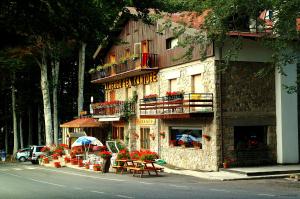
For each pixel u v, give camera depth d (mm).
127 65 36156
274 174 24406
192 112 26938
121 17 10641
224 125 27125
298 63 28484
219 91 27094
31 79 54094
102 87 58344
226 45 27328
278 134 28141
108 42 11008
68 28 9562
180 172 27062
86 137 34938
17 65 16672
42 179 25562
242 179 23172
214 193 16594
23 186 21500
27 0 8828
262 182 21672
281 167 26375
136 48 36219
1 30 9102
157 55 33656
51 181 24031
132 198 15305
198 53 28625
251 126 27922
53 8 9094
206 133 27875
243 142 27594
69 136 44938
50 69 52906
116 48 40531
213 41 25281
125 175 26656
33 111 61000
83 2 9266
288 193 16516
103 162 28953
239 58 27516
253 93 27844
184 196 15648
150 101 32875
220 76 27109
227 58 22453
